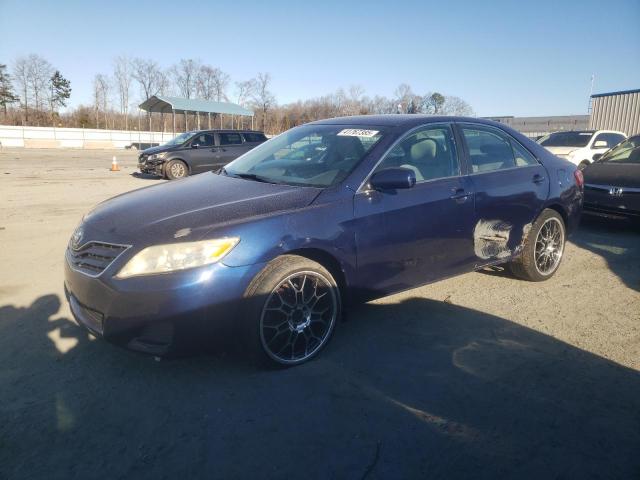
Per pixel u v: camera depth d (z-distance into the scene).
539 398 2.86
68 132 40.41
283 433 2.51
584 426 2.61
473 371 3.15
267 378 3.02
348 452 2.38
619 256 5.86
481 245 4.19
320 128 4.36
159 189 3.79
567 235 5.10
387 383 2.99
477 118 4.56
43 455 2.33
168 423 2.58
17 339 3.46
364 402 2.79
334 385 2.96
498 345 3.51
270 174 3.86
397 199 3.57
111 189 11.75
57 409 2.69
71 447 2.39
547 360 3.31
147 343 2.83
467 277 4.97
